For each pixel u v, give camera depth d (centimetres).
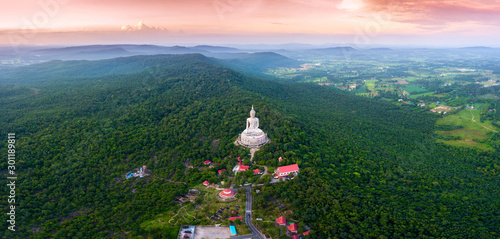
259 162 14338
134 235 9825
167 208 11512
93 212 11525
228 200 11850
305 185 12206
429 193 12731
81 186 13012
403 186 13288
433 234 9325
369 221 9900
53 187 12681
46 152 15038
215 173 13938
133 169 14650
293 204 11044
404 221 9981
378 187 12962
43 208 11356
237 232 9988
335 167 14400
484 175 14900
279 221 10212
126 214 11075
